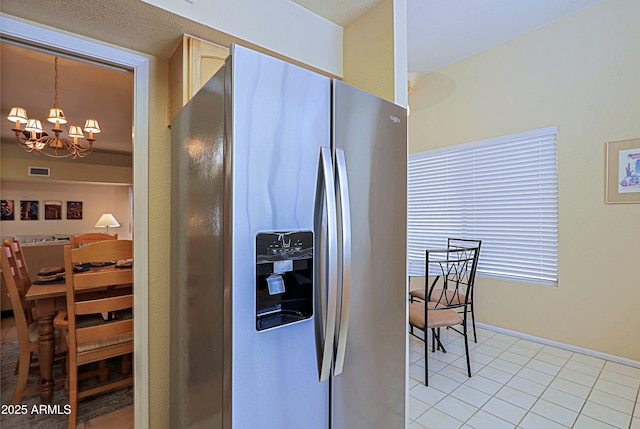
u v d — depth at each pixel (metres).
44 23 1.25
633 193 2.47
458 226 3.60
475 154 3.44
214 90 0.98
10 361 2.67
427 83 3.83
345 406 1.17
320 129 1.06
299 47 1.67
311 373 1.04
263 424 0.93
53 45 1.30
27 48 1.30
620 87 2.52
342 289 1.10
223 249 0.91
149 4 1.16
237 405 0.88
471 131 3.45
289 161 0.97
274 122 0.94
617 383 2.24
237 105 0.86
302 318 1.01
